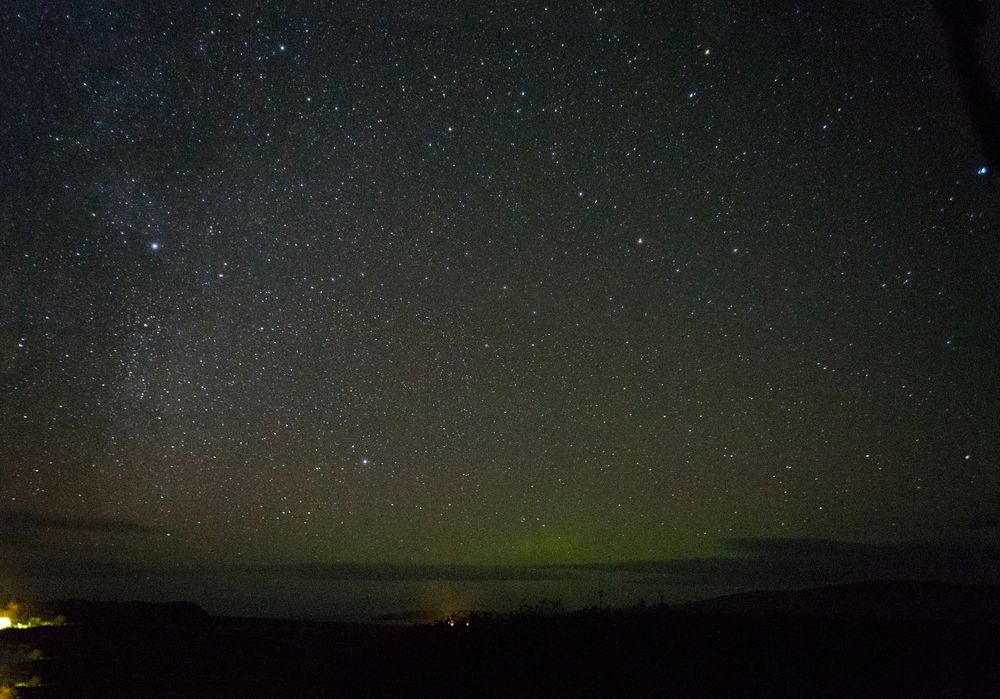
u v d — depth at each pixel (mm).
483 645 5184
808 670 4586
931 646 4883
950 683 4402
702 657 4773
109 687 5230
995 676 4465
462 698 4629
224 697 4973
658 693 4406
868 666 4613
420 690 4820
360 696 4883
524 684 4652
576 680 4629
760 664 4668
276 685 5199
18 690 5203
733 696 4336
